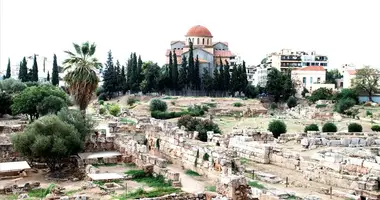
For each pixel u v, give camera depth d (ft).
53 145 165.07
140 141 215.72
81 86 235.40
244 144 216.95
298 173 184.24
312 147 220.64
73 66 238.68
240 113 525.34
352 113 476.54
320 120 431.84
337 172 168.96
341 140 228.22
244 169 175.01
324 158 176.76
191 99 593.83
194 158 167.73
